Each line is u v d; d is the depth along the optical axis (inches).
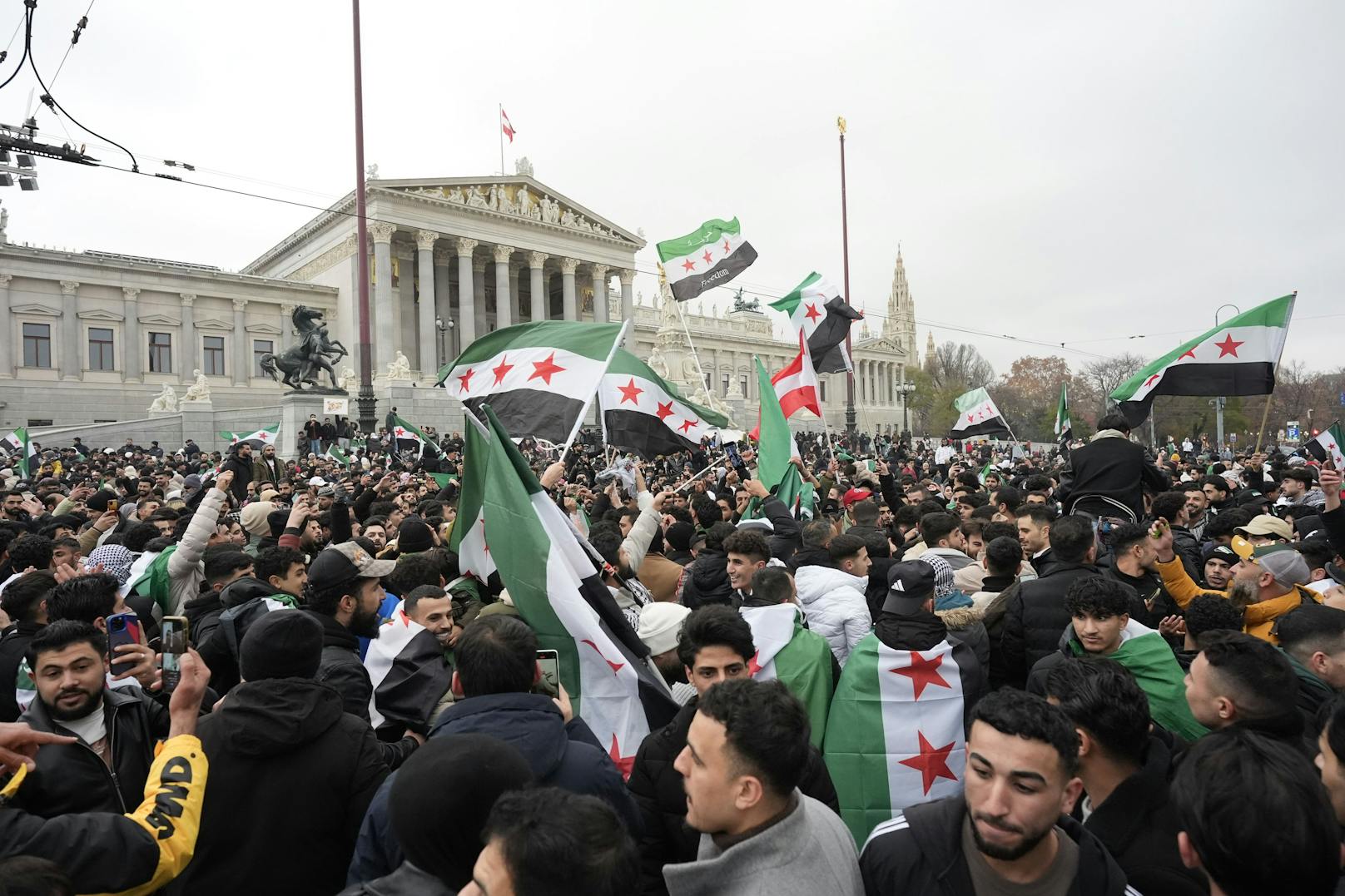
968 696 205.8
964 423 1173.1
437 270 3348.9
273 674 163.6
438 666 209.9
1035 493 438.9
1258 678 153.9
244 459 698.8
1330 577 306.5
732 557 261.1
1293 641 194.2
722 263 829.8
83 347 2748.5
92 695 165.9
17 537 368.8
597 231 3484.3
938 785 199.6
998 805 116.7
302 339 2110.0
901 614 213.3
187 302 2947.8
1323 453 715.4
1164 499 337.4
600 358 352.8
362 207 1510.8
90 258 2748.5
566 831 96.6
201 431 2316.7
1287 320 494.0
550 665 186.2
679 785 159.9
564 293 3420.3
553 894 93.9
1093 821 146.9
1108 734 146.9
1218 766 111.1
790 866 123.2
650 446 440.1
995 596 268.7
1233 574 282.7
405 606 226.5
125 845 131.6
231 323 3051.2
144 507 556.1
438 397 2397.9
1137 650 200.2
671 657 236.1
